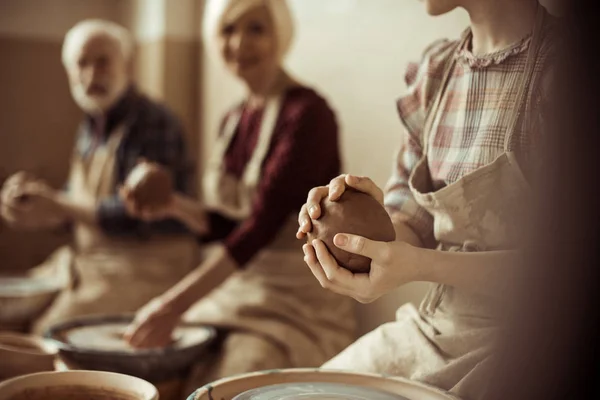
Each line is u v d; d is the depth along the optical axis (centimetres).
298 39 253
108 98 249
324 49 237
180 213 201
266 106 198
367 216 94
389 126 207
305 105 186
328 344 182
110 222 236
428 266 94
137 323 159
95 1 374
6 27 354
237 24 195
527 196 99
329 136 186
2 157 357
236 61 197
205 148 331
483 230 104
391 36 204
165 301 163
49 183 365
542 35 101
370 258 93
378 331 118
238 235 174
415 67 123
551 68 98
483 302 106
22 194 231
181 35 333
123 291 234
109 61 248
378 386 102
